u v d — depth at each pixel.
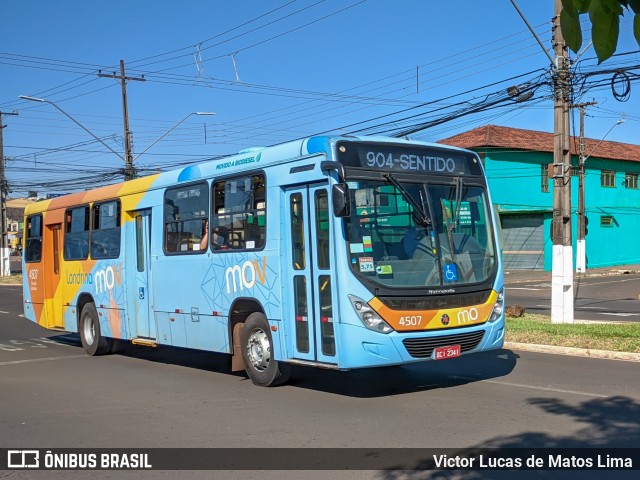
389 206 8.21
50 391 9.52
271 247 8.89
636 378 9.41
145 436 6.90
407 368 10.55
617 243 47.12
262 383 9.33
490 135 40.44
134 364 12.05
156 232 11.45
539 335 12.98
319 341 8.19
